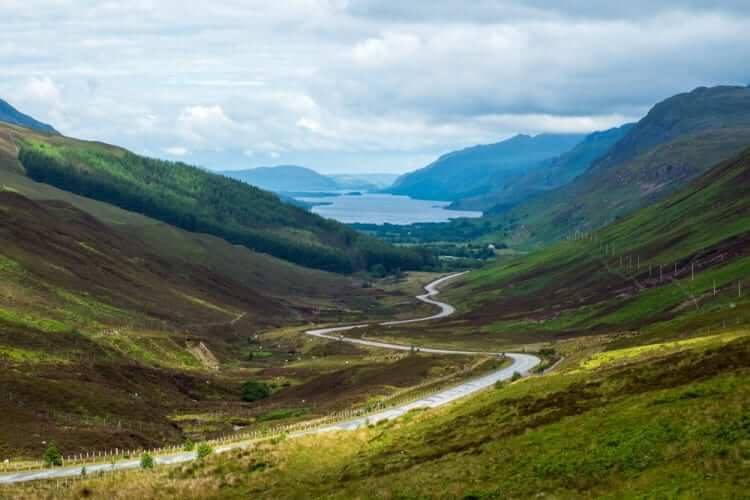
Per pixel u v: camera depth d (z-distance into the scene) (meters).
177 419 146.12
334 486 64.81
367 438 83.88
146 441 118.62
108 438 113.56
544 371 147.38
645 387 67.50
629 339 153.75
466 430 73.75
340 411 130.62
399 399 133.38
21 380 136.62
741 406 51.59
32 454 102.94
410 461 66.62
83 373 154.25
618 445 52.34
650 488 44.28
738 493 40.69
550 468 52.00
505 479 52.53
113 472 85.44
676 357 76.75
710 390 58.53
